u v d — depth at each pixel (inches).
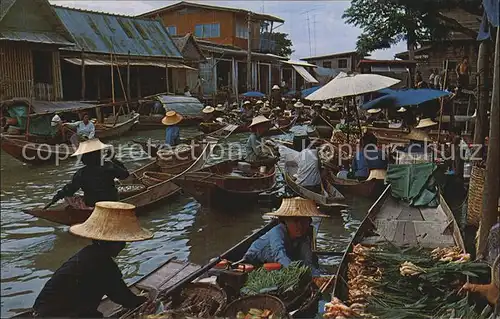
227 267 224.1
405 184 362.9
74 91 1068.5
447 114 636.1
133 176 460.4
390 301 192.7
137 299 185.9
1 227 363.6
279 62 1683.1
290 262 214.7
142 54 1131.9
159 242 343.6
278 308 174.6
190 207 426.9
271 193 443.5
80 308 168.1
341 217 390.6
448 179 393.1
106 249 174.2
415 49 951.6
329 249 327.6
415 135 549.3
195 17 1612.9
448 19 433.7
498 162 226.1
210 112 989.2
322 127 770.2
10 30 850.8
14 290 260.8
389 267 216.8
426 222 314.3
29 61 866.8
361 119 870.4
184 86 1310.3
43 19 904.3
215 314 178.7
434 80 788.6
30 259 304.7
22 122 706.8
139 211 396.2
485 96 357.4
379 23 585.9
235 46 1571.1
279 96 1307.8
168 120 592.7
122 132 877.8
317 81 1592.0
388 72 1024.2
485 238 230.1
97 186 316.5
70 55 984.9
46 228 361.7
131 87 1199.6
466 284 177.6
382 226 305.9
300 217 229.8
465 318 167.2
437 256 232.5
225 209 397.1
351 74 462.0
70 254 313.9
